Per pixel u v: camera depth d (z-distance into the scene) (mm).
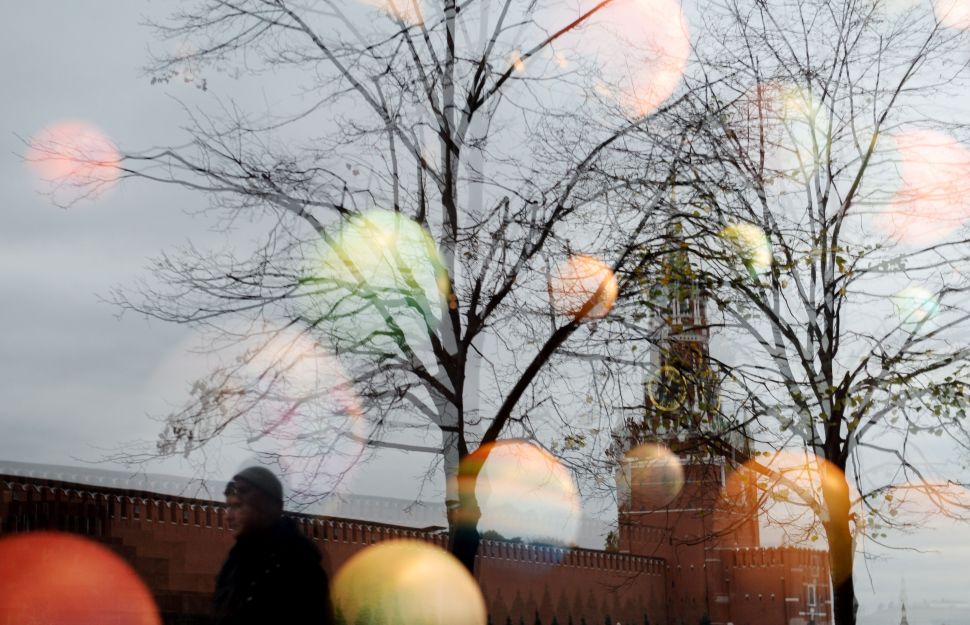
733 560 65000
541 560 53438
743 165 16469
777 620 63812
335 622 7199
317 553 6980
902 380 15500
